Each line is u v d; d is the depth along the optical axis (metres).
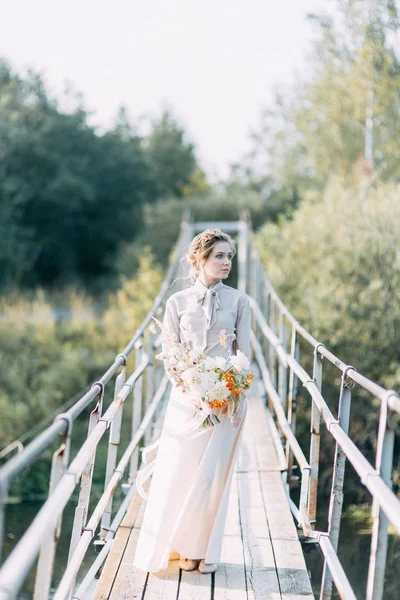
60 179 37.00
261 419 7.87
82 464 2.68
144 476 4.00
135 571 3.82
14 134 35.53
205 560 3.76
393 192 14.16
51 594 7.40
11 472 1.88
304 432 13.44
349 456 2.73
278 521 4.65
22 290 33.50
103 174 39.88
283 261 15.77
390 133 16.00
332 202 15.25
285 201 34.44
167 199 40.47
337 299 13.54
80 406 2.75
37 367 19.31
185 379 3.61
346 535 11.03
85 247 39.91
